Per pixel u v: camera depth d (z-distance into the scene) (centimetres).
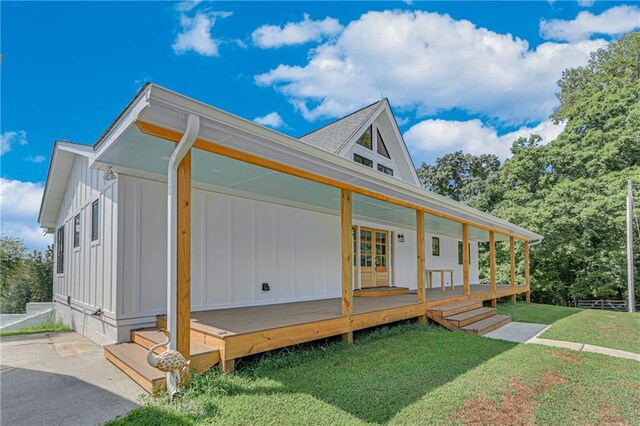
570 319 855
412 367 432
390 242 1104
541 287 1688
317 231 834
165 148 416
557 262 1672
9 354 513
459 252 1612
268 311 582
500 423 299
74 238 767
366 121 1068
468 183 2506
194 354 366
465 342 568
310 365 432
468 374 413
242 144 391
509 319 815
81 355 499
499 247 1942
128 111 338
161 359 315
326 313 560
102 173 576
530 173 1853
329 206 795
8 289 1456
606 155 1577
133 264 511
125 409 316
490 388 371
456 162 2617
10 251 1349
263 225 698
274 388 355
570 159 1719
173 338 335
